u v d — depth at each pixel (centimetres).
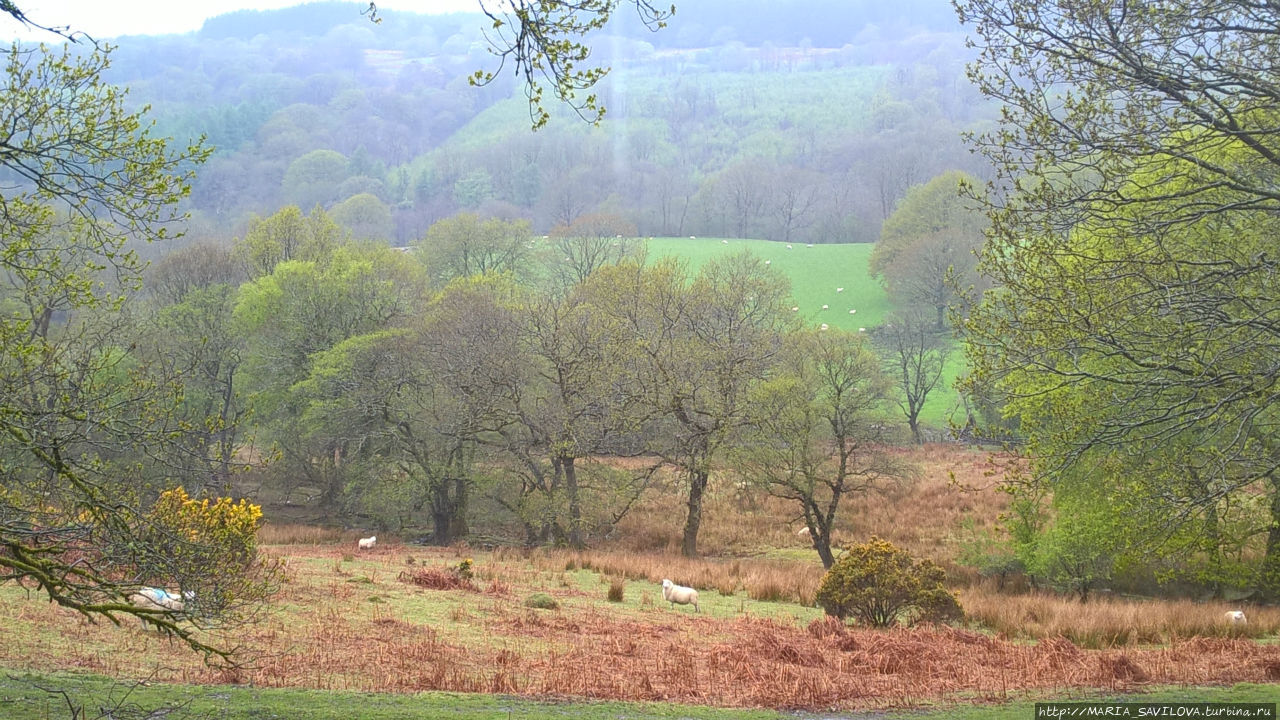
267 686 1004
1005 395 1236
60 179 797
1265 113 1154
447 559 2858
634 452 3750
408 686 1052
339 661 1162
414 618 1537
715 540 3772
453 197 10488
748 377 3588
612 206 9962
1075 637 1639
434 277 6619
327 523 4175
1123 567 2047
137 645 1139
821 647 1477
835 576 1850
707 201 11069
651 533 3884
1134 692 1091
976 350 1212
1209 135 1108
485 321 3669
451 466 3672
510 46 768
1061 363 1393
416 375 3741
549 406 3606
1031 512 2394
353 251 5144
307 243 5353
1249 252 1209
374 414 3750
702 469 3391
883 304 8212
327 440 3906
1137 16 1064
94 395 795
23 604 1279
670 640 1525
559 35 777
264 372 4253
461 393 3600
